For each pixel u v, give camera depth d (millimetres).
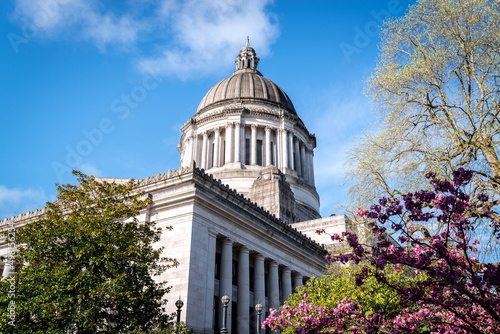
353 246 14203
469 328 13773
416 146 23641
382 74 26109
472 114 22672
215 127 78312
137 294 26406
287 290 45219
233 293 39688
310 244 49781
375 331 15891
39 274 25250
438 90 24672
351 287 24969
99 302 25484
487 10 23500
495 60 23047
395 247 14258
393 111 25125
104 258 25828
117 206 29812
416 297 13773
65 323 24531
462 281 13719
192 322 31344
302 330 16062
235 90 83312
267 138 77688
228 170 71875
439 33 24844
